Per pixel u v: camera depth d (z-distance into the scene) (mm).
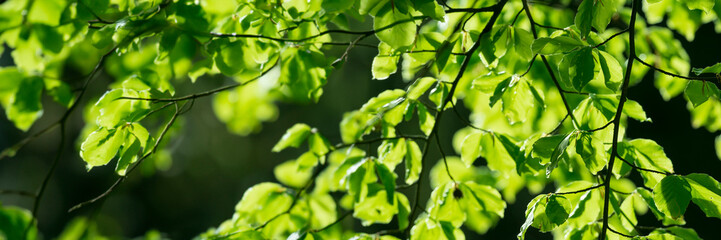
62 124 2330
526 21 3172
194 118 10273
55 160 2299
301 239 2521
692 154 6316
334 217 3152
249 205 2895
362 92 9250
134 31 2016
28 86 2354
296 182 3461
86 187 10492
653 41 3152
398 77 8703
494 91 2129
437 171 3646
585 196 2160
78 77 2400
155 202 11172
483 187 2504
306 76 2414
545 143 1918
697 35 5938
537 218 1936
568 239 2264
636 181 6172
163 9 2141
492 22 2086
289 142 2855
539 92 2264
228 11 2734
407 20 1822
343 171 2646
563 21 3262
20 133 9898
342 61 2271
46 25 2045
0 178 10203
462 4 3139
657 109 6371
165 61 2406
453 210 2500
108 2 2094
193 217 11391
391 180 2426
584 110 2236
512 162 2488
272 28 2174
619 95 2148
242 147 10992
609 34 3176
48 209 10266
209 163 10992
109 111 2104
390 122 2535
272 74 3982
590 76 1763
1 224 2205
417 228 2520
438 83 2328
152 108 2631
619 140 2199
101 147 2076
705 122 2988
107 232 6332
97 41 2035
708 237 6441
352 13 2281
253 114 4633
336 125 9961
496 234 8469
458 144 3801
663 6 2924
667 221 2215
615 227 2316
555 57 2027
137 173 7625
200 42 2199
